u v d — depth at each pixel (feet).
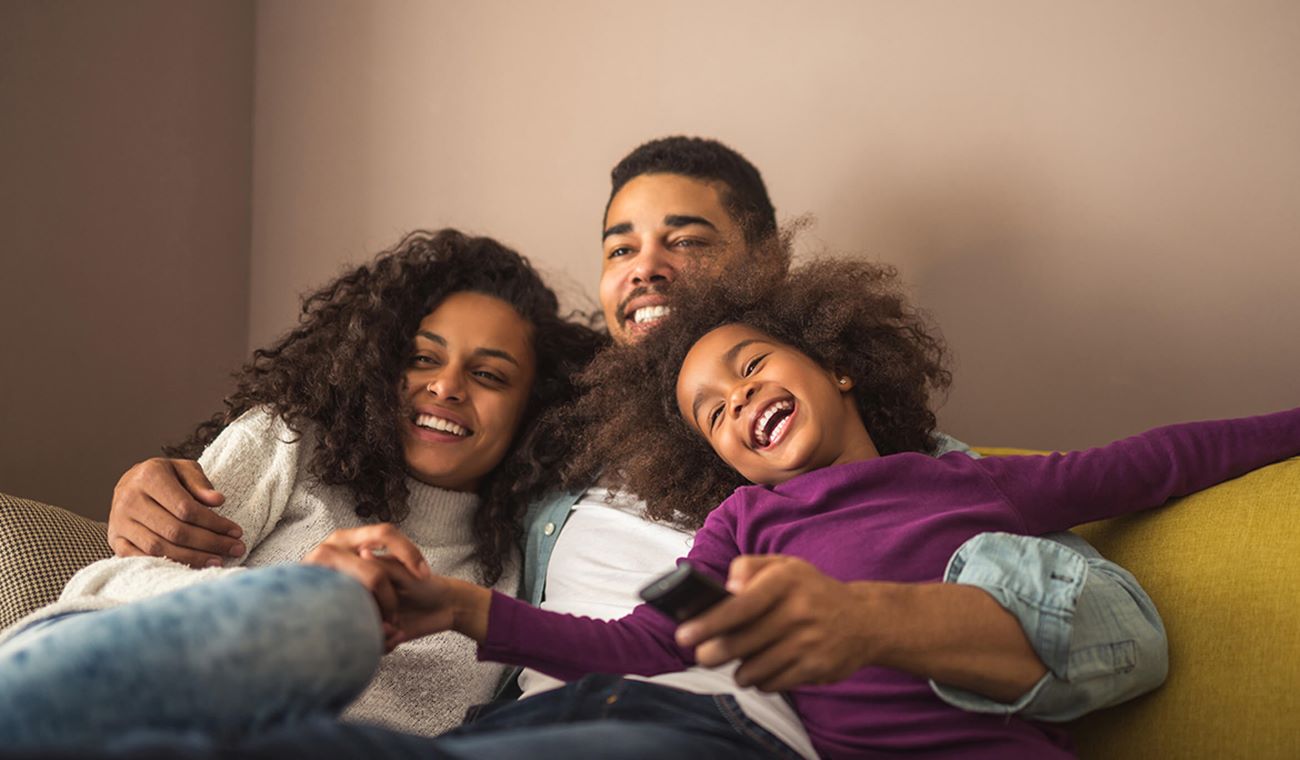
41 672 2.11
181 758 1.78
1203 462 3.79
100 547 4.21
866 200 6.18
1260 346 5.33
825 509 3.61
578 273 6.86
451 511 4.69
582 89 6.91
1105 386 5.64
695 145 5.72
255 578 2.26
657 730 2.65
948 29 6.00
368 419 4.50
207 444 4.87
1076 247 5.70
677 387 4.20
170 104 7.06
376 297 4.74
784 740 3.13
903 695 3.09
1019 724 3.08
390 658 4.02
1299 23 5.32
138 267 6.85
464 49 7.24
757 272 4.54
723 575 3.65
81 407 6.51
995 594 3.01
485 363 4.72
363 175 7.42
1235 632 3.37
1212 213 5.45
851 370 4.25
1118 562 3.79
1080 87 5.72
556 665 3.16
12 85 6.19
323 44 7.56
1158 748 3.33
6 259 6.14
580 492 4.76
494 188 7.12
